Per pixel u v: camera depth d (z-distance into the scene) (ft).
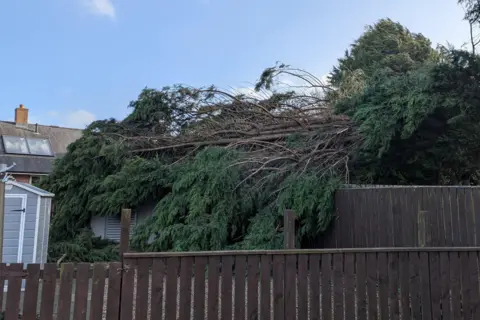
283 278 12.23
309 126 30.30
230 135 34.71
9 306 10.91
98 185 32.01
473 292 13.02
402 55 63.41
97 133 34.78
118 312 11.38
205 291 12.38
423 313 12.66
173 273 11.69
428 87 21.44
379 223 21.83
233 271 12.37
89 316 11.20
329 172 25.31
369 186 23.07
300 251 12.40
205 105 36.22
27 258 19.51
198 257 11.89
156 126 36.63
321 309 12.26
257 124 33.91
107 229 34.17
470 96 19.88
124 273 11.51
